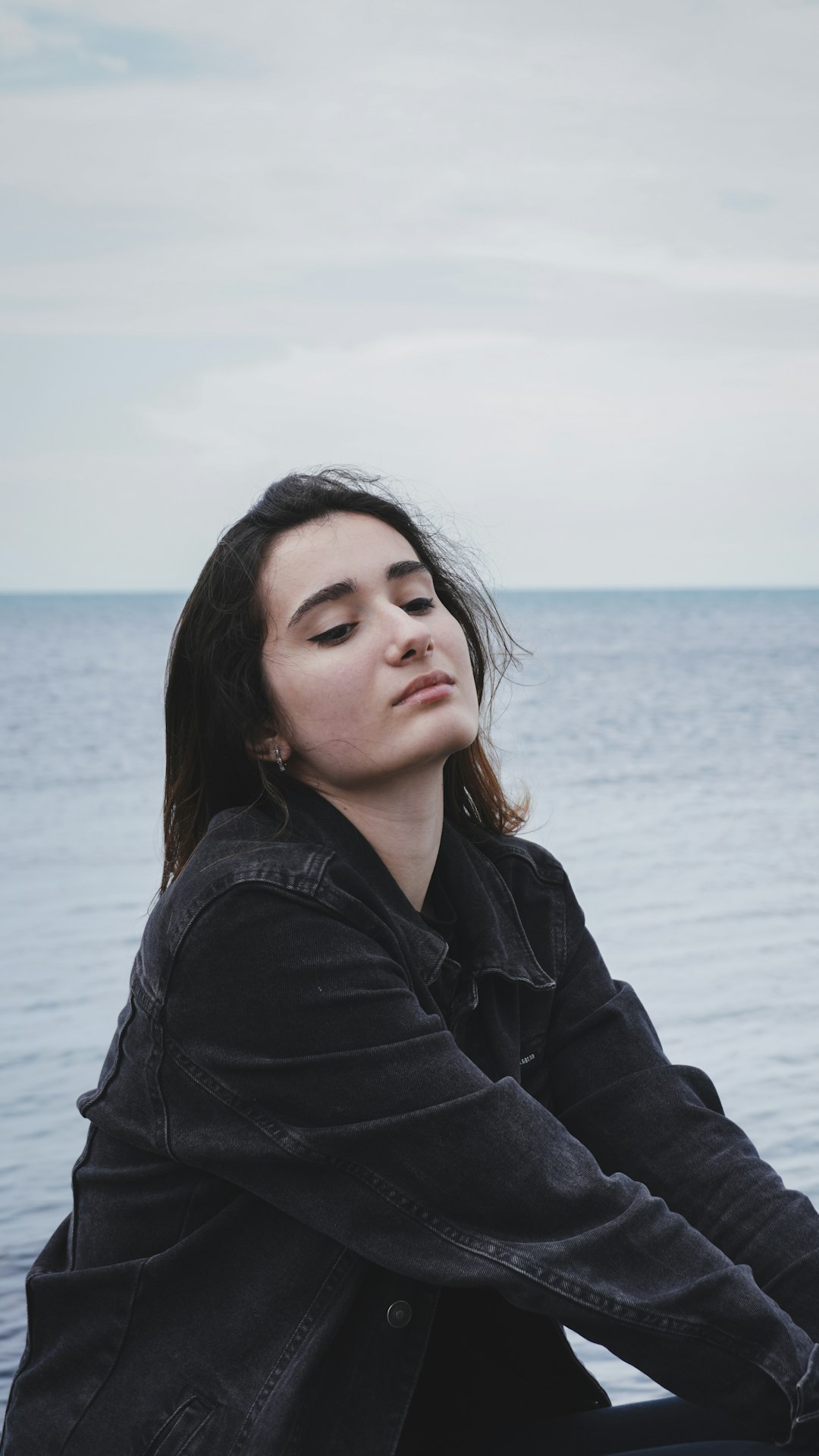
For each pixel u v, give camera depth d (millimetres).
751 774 13984
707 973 6184
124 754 15617
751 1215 1451
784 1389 1193
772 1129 3945
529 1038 1555
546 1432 1360
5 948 6820
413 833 1481
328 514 1471
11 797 12641
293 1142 1266
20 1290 2887
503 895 1580
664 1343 1213
